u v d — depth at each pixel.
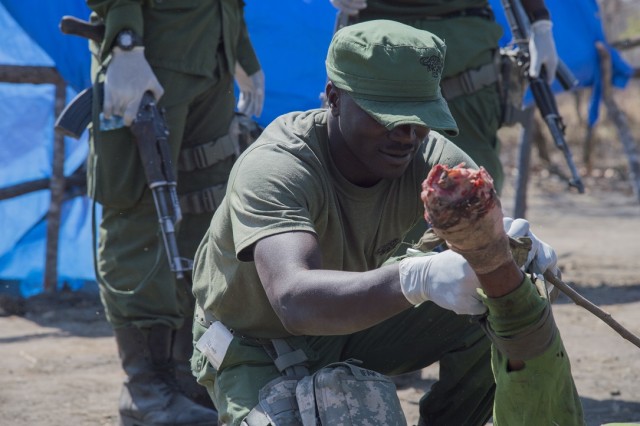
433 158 6.57
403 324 6.98
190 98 9.76
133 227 9.62
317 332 5.33
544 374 5.08
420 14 10.69
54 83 15.36
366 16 10.81
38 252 16.34
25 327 13.99
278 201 5.84
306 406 5.86
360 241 6.50
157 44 9.69
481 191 4.37
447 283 4.92
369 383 5.95
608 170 33.31
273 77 15.48
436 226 4.46
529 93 16.94
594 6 18.12
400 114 5.76
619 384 10.55
